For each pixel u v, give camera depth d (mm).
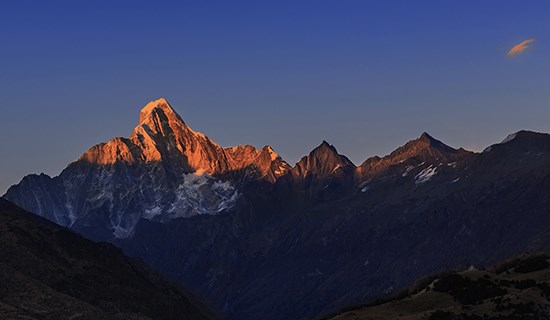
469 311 191625
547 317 184625
